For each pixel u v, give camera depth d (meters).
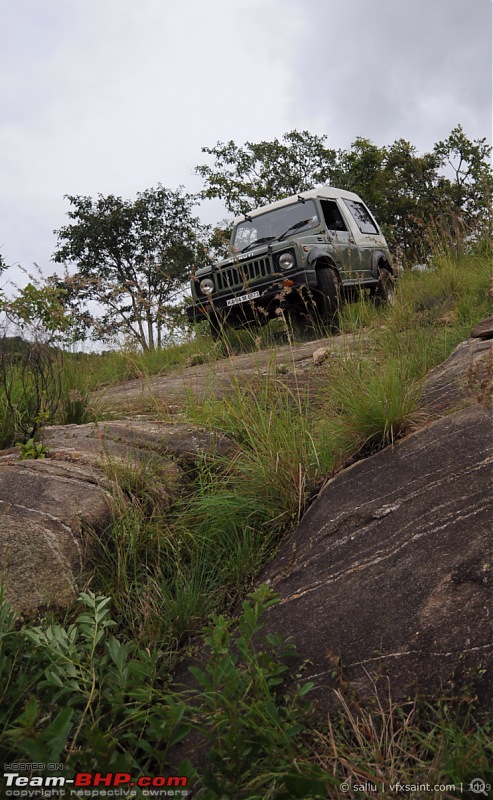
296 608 2.43
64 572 2.61
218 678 1.87
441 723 1.70
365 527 2.71
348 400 3.72
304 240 8.95
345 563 2.55
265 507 3.25
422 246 9.88
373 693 1.93
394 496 2.83
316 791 1.50
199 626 2.59
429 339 5.43
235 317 9.23
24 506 2.93
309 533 2.88
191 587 2.76
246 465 3.55
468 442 3.02
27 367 5.11
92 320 5.21
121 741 1.99
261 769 1.71
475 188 14.08
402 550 2.47
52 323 5.18
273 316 9.04
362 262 10.15
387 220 23.28
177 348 8.67
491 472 2.70
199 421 4.33
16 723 1.90
